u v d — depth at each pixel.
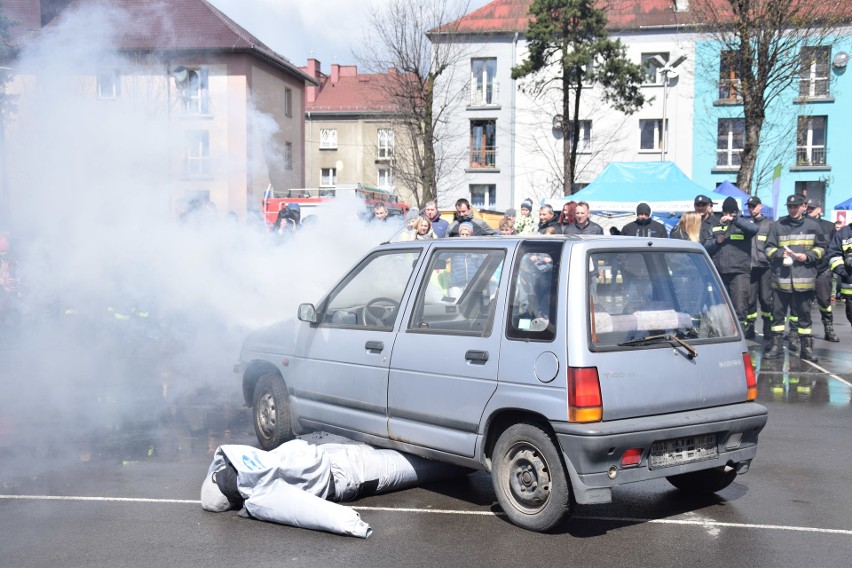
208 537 4.59
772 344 11.14
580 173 40.22
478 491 5.52
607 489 4.39
